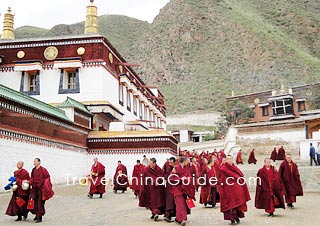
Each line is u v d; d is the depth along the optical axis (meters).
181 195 12.30
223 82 131.00
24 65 36.34
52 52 36.91
